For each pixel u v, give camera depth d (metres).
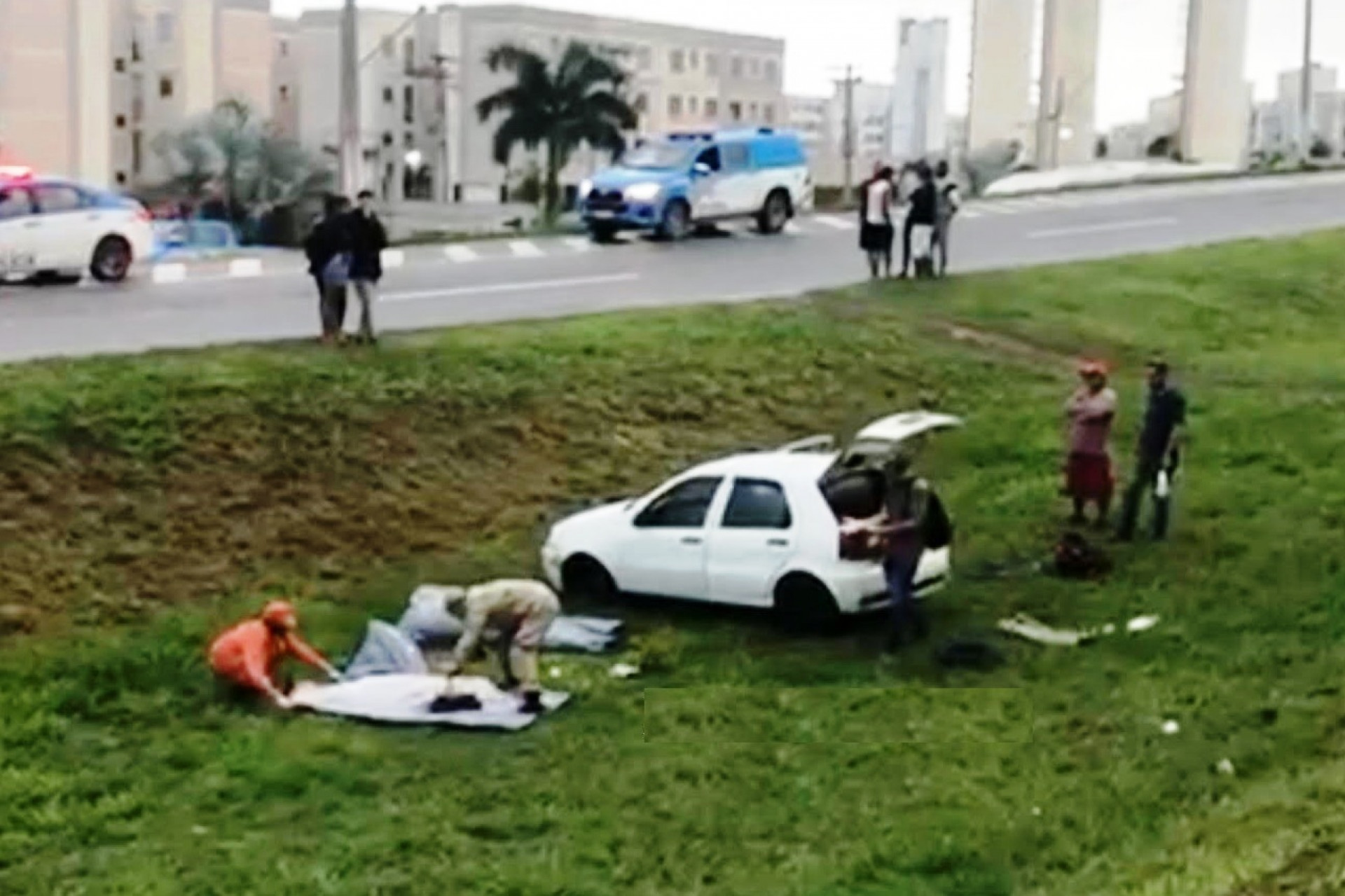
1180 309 29.84
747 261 32.53
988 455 21.55
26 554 16.48
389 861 10.95
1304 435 22.00
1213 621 15.88
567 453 20.69
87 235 27.84
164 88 85.19
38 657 14.71
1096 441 18.61
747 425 22.14
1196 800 11.72
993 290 29.81
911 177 34.22
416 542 18.36
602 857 10.98
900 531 15.84
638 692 14.48
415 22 94.88
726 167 36.31
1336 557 17.44
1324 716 13.31
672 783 12.27
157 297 26.53
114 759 12.74
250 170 72.88
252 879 10.63
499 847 11.23
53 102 70.12
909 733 13.27
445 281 29.12
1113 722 13.37
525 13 96.44
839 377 23.95
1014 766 12.51
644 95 105.19
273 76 92.81
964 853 10.89
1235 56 73.81
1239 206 45.31
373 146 95.12
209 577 16.91
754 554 16.44
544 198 77.81
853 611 16.06
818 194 78.62
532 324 24.36
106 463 18.08
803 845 11.17
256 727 13.47
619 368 22.80
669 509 17.09
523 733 13.38
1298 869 9.39
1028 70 75.44
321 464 19.12
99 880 10.66
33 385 19.00
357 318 24.66
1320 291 32.06
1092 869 10.46
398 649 14.84
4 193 27.08
